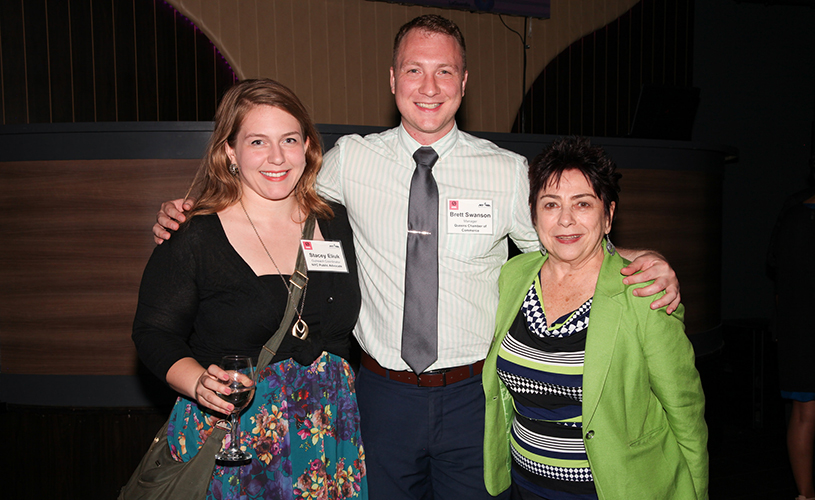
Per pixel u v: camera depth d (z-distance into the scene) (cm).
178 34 555
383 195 175
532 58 672
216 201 159
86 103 526
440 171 177
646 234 342
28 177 260
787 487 331
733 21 680
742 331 436
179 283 149
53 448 265
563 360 145
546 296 158
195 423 147
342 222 178
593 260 156
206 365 152
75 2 518
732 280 655
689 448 148
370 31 621
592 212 148
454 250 173
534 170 155
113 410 260
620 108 701
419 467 177
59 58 516
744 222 662
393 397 173
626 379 143
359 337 180
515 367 152
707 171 365
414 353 167
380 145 183
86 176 258
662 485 144
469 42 652
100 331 261
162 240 153
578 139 152
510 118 669
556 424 148
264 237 160
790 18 691
